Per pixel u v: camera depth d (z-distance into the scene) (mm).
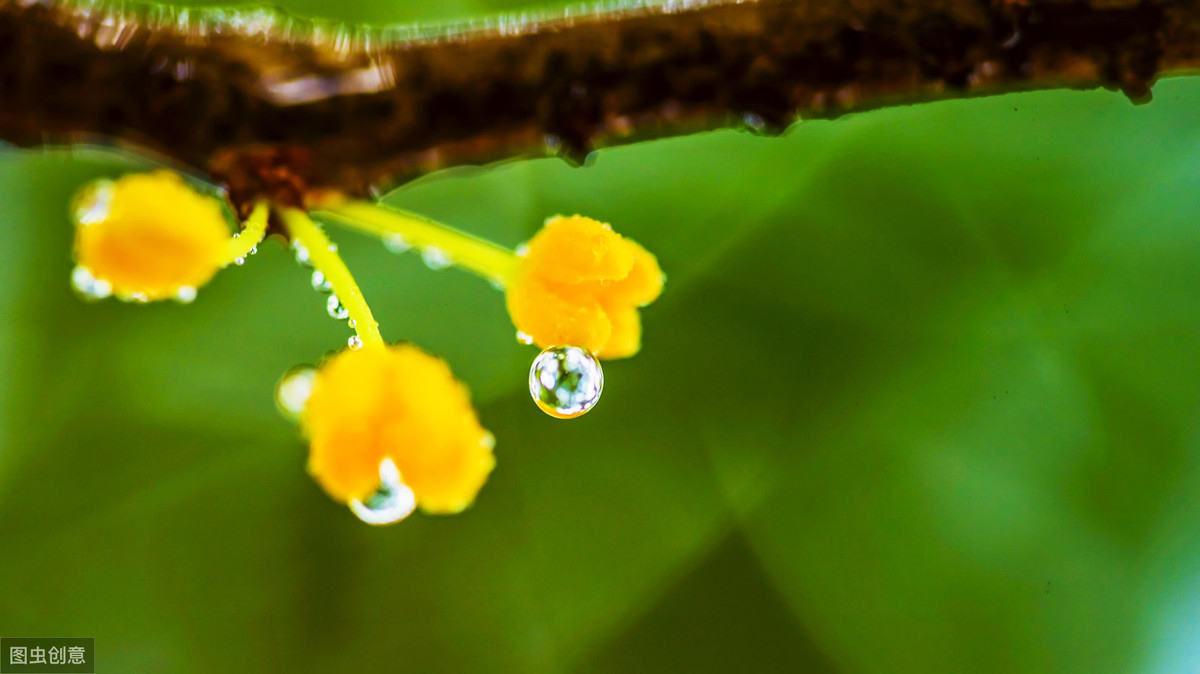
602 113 120
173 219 113
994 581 190
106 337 189
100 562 184
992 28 120
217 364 191
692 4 119
